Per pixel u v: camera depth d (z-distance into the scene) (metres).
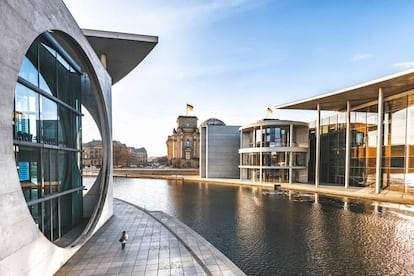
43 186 7.63
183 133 66.81
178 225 11.20
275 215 14.88
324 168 31.52
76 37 8.31
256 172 32.94
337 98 24.45
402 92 21.03
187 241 9.09
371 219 13.70
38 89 7.25
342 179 28.38
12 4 4.82
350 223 12.95
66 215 9.84
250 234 11.27
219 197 21.88
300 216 14.54
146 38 12.90
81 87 11.46
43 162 7.69
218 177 39.59
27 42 5.31
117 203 16.38
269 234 11.27
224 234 11.28
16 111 6.29
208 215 15.00
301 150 30.41
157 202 19.61
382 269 7.78
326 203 18.59
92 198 12.14
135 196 22.95
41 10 5.90
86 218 11.91
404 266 7.99
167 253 7.99
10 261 4.67
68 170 9.83
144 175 47.78
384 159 22.66
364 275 7.42
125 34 12.61
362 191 22.61
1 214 4.46
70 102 10.12
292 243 10.06
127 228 10.71
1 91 4.55
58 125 8.92
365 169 25.31
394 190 21.56
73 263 7.16
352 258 8.59
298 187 26.25
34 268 5.50
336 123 29.59
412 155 19.94
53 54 8.59
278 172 31.41
